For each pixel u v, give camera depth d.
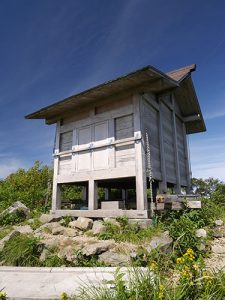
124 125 8.01
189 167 11.54
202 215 7.70
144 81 7.49
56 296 3.23
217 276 3.09
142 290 2.76
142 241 5.59
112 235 6.04
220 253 5.63
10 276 4.14
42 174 16.94
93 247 5.04
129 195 14.51
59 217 8.32
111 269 4.28
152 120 8.57
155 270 3.28
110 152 8.05
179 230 5.69
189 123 12.51
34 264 5.18
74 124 9.39
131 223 6.72
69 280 3.84
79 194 15.84
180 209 7.44
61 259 5.05
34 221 8.76
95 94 8.20
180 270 3.27
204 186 23.66
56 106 9.17
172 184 10.16
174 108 10.71
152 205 6.99
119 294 2.80
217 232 6.96
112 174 7.83
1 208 12.02
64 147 9.72
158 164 8.42
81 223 7.04
